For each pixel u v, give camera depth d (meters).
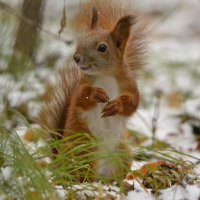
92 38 8.85
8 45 12.36
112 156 8.06
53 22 16.02
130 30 9.35
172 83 16.38
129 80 9.06
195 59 18.45
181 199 7.75
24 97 12.09
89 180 8.55
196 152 11.05
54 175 7.95
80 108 8.98
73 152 8.65
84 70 8.80
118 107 8.77
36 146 8.55
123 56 9.05
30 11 12.52
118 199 7.82
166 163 9.04
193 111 13.52
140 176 8.52
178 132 12.74
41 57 15.09
